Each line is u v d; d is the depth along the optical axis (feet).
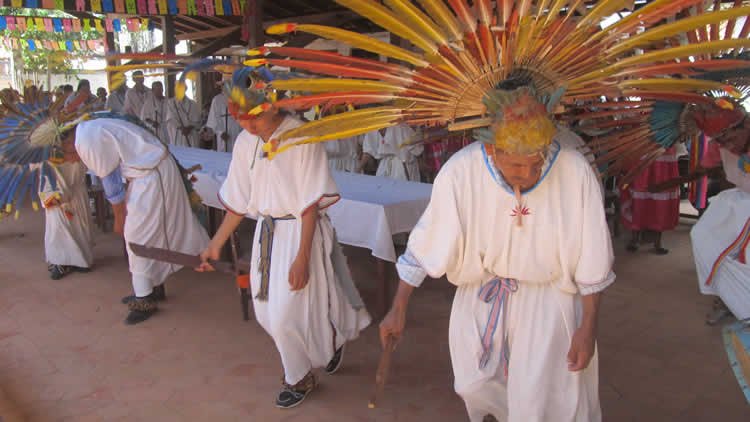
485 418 7.66
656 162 17.15
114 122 12.62
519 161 4.96
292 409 9.38
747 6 4.10
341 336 9.62
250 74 7.86
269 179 8.59
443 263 5.98
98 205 21.24
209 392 10.01
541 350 5.99
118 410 9.46
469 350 6.45
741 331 6.50
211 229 17.92
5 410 9.37
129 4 22.27
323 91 5.20
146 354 11.50
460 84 5.10
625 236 20.43
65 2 21.29
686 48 4.50
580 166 5.55
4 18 37.78
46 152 13.97
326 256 9.21
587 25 4.75
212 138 30.89
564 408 6.03
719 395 9.67
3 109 12.77
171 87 34.32
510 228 5.75
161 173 12.85
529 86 5.01
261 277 8.93
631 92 5.29
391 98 5.15
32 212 25.00
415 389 9.98
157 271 13.17
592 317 5.82
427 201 12.95
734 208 10.63
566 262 5.75
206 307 13.96
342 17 28.66
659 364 10.80
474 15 4.63
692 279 15.58
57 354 11.53
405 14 4.44
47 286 15.60
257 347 11.78
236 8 23.50
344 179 15.56
